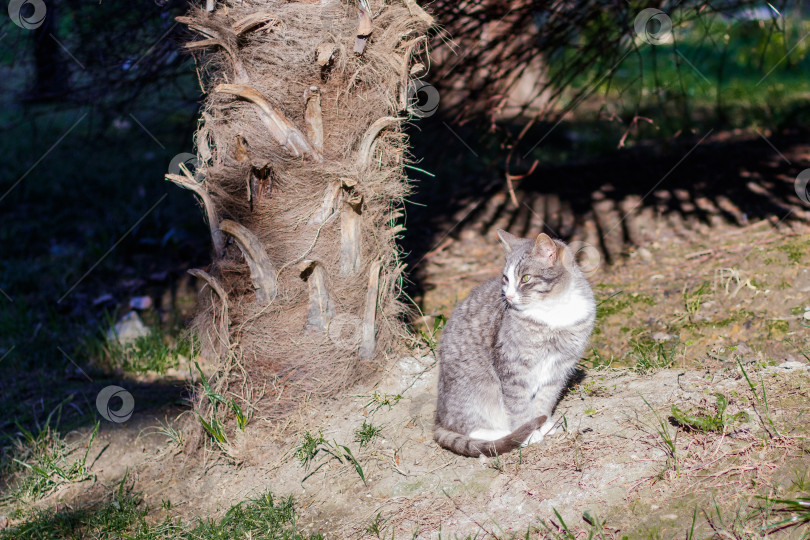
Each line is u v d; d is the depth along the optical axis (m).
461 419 3.37
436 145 6.79
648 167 6.83
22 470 3.81
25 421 4.26
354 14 3.38
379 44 3.44
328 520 3.02
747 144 7.03
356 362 3.68
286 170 3.40
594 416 3.22
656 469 2.75
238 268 3.47
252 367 3.55
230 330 3.51
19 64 5.33
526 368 3.32
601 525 2.55
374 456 3.29
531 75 8.35
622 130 8.26
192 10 3.38
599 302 4.59
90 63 4.96
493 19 4.90
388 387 3.72
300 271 3.47
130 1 4.63
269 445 3.50
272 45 3.31
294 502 3.18
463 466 3.10
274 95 3.32
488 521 2.74
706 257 4.90
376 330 3.74
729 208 5.59
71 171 8.90
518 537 2.61
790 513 2.39
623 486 2.71
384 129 3.51
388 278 3.80
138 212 7.47
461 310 3.65
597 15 5.07
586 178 6.85
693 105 8.96
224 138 3.41
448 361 3.50
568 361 3.40
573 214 6.12
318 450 3.39
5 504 3.60
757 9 6.73
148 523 3.27
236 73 3.33
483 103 5.78
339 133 3.44
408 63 3.54
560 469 2.90
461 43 5.17
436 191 7.25
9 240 7.16
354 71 3.41
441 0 4.44
